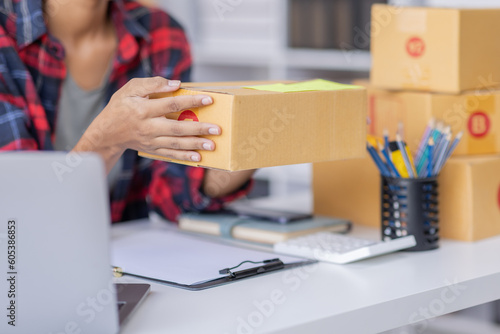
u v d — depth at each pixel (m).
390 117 1.60
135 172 1.87
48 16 1.67
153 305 1.08
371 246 1.29
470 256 1.35
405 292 1.13
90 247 0.91
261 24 3.42
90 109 1.75
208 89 1.20
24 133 1.53
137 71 1.80
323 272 1.25
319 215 1.70
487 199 1.48
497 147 1.57
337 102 1.25
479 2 2.59
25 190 0.88
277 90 1.20
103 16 1.73
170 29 1.87
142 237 1.51
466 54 1.51
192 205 1.67
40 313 0.91
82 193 0.90
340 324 1.04
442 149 1.39
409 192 1.37
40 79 1.67
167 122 1.18
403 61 1.58
